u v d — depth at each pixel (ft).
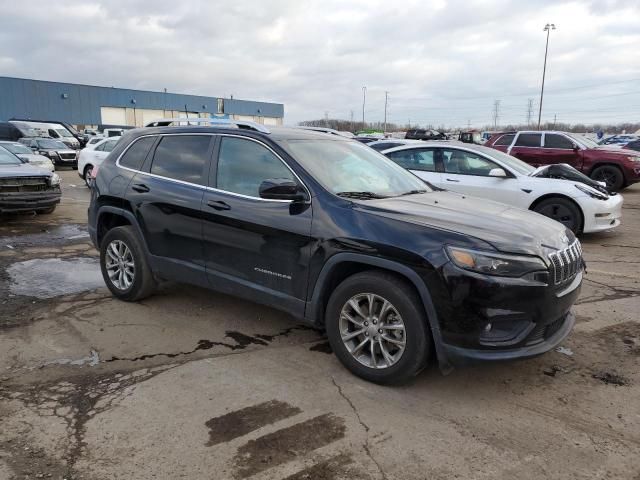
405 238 11.16
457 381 12.21
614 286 19.84
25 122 96.27
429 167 30.48
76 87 196.13
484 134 147.95
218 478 8.80
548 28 157.07
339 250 11.94
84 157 54.24
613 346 14.21
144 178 16.47
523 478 8.89
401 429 10.26
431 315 10.88
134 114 216.54
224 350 13.80
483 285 10.44
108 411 10.77
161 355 13.47
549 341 11.35
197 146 15.52
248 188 13.98
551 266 11.03
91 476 8.80
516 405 11.20
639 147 76.48
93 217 18.22
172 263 15.70
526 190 27.96
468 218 11.96
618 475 8.98
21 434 9.95
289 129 15.72
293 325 15.53
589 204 27.20
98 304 17.20
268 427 10.28
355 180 14.05
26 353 13.47
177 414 10.69
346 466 9.14
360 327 12.07
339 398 11.40
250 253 13.67
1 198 31.96
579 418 10.72
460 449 9.66
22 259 23.41
